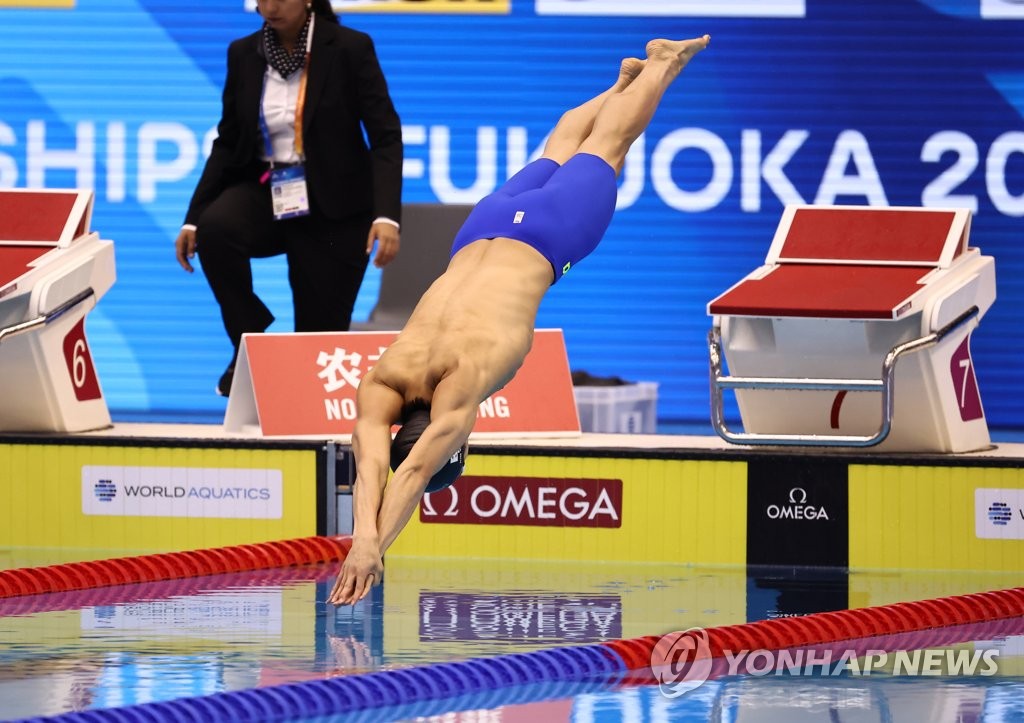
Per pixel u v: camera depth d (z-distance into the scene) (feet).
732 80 146.51
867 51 145.79
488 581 75.51
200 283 149.79
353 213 93.61
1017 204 145.07
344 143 92.32
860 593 73.20
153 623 63.52
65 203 91.20
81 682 52.21
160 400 150.51
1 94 149.28
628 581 76.02
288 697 49.34
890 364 78.23
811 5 146.00
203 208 95.40
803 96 146.41
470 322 59.57
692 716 48.67
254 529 84.48
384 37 148.66
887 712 49.29
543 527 83.41
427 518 84.38
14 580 71.00
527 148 148.97
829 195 146.72
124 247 149.79
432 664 54.54
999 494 80.28
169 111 149.38
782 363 83.87
